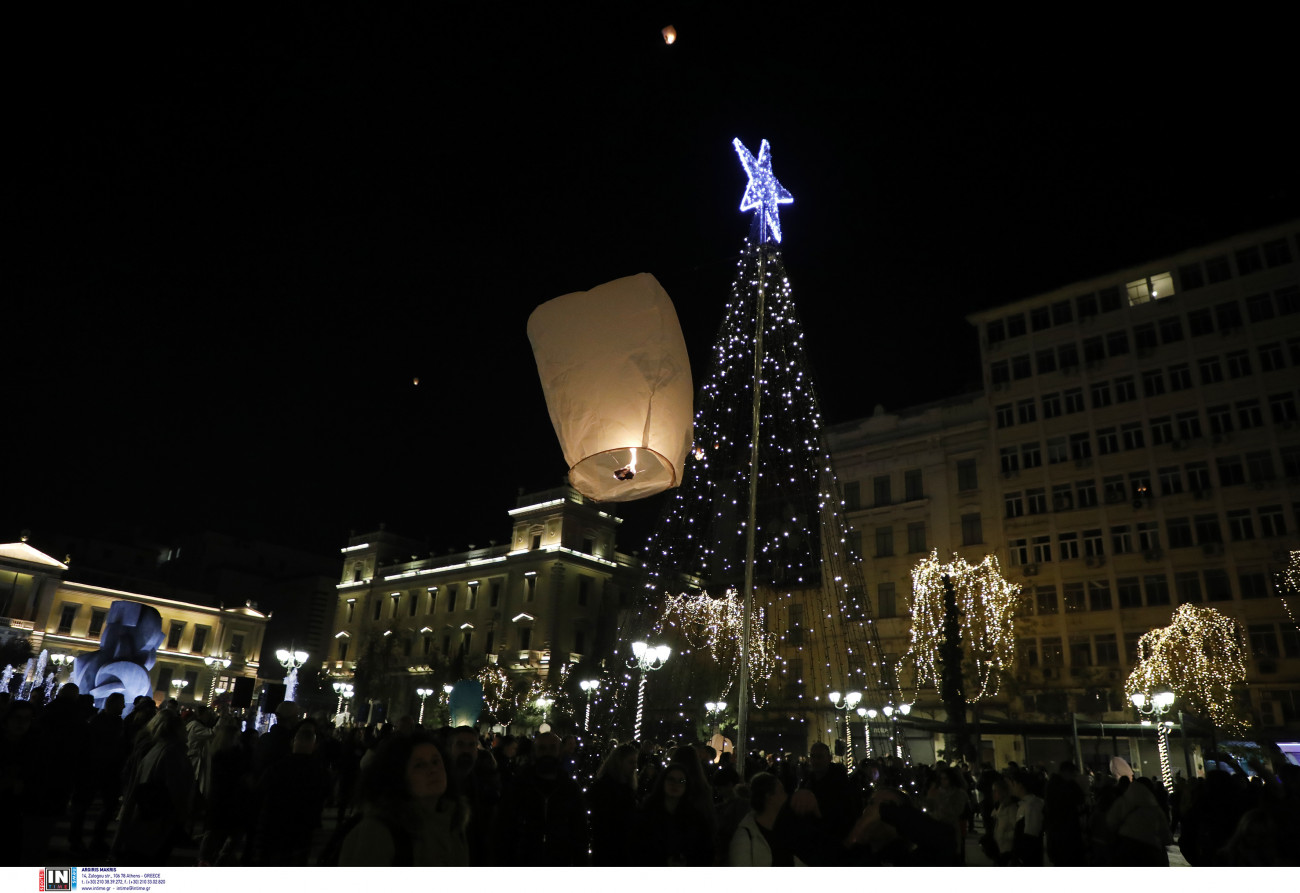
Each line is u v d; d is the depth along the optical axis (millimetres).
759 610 34406
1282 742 30438
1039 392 41969
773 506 33219
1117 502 38281
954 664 24438
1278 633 33062
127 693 25875
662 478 6062
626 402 5766
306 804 6930
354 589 73500
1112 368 40188
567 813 6176
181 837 10562
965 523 42219
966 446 43344
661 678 36469
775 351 18812
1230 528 35344
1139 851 8625
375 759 3799
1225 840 10023
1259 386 36094
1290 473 34500
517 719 50031
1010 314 44281
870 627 24438
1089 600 37750
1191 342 38312
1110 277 41219
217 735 9156
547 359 6004
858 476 46250
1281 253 36781
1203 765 29141
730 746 15539
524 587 60500
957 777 9953
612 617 60031
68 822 13062
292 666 34562
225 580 76438
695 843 5562
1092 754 33562
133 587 66562
